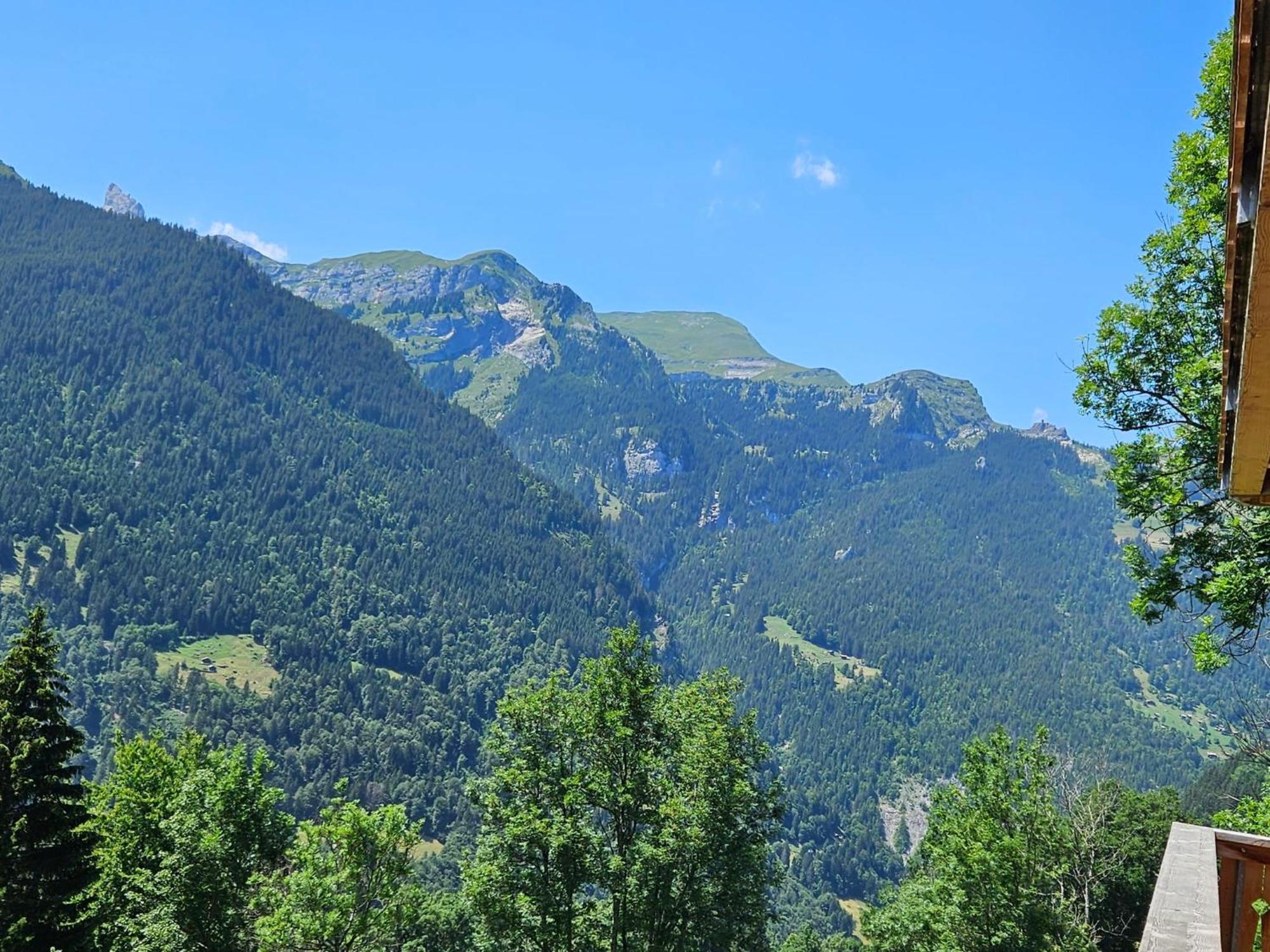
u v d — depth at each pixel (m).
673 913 32.12
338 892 31.31
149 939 28.91
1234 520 15.61
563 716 33.25
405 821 33.38
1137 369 17.17
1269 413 6.12
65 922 26.81
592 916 33.81
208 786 31.11
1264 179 4.24
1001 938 30.36
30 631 27.72
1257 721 18.92
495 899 30.97
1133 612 16.66
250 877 30.98
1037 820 33.47
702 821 30.81
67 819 27.11
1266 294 4.79
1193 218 16.11
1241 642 15.19
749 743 33.34
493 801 31.80
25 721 26.72
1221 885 7.25
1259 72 4.29
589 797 32.28
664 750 34.16
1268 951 6.18
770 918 33.75
